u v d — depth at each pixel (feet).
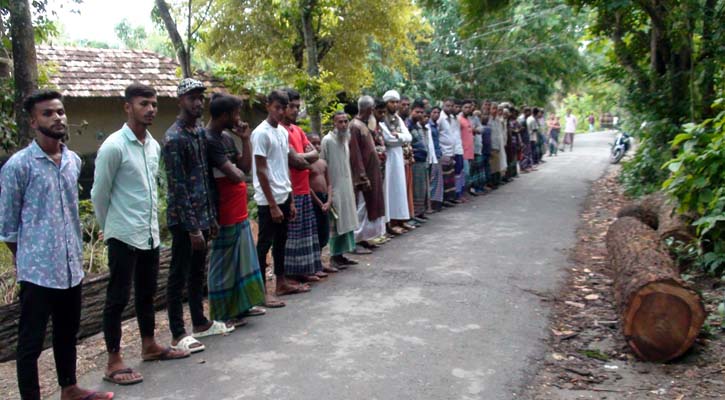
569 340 15.56
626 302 14.20
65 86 37.27
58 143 11.51
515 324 16.48
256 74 48.08
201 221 14.39
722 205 18.03
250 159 16.57
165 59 44.29
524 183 46.70
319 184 21.12
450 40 70.33
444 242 26.43
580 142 96.73
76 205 11.80
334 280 20.80
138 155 13.02
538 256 23.73
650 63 38.58
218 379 13.20
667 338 13.87
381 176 24.99
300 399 12.23
